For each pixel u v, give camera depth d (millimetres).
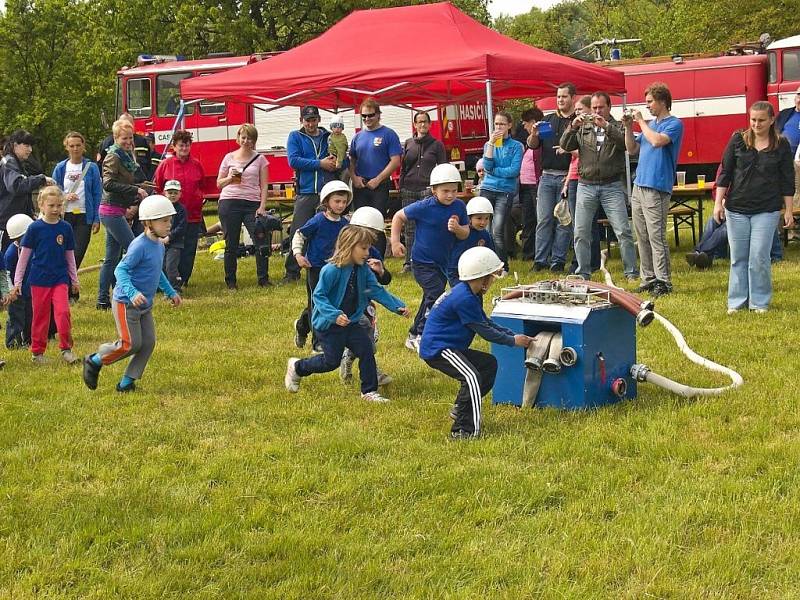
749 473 5531
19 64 46000
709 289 11180
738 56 23875
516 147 12812
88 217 12164
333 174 12734
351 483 5555
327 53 13867
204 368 8516
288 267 13539
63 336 8867
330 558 4641
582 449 5977
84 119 45750
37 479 5805
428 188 13398
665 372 7711
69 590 4457
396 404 7195
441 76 12633
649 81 24391
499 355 7074
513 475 5594
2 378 8336
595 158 11305
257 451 6176
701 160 24141
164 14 33938
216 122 24797
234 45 33344
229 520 5105
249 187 13070
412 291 12141
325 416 6910
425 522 5047
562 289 6992
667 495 5246
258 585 4438
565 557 4574
